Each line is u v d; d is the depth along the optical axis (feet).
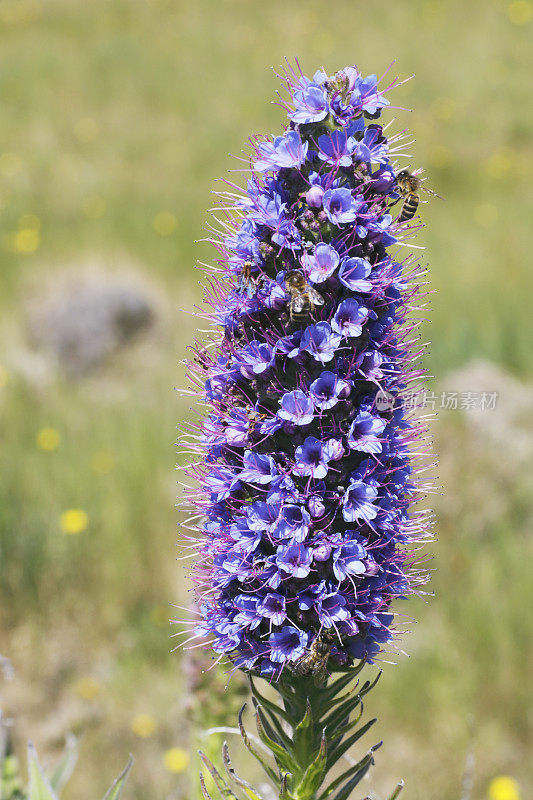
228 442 10.58
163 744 27.30
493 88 94.84
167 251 61.98
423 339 48.52
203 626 11.10
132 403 46.06
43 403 45.91
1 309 53.83
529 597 31.78
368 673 29.07
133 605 31.86
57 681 29.45
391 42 106.01
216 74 100.63
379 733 28.04
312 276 10.04
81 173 77.66
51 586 32.01
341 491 10.37
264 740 11.15
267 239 10.59
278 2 121.19
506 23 110.11
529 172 79.41
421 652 29.71
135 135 86.89
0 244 62.39
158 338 53.06
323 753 10.85
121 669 29.71
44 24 117.60
